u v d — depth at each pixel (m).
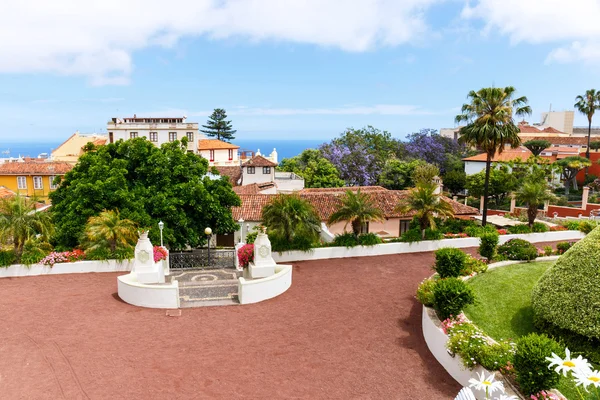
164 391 9.34
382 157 60.44
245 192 35.38
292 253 19.44
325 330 12.48
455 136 88.94
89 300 14.47
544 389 7.71
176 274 18.58
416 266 18.64
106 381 9.66
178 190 20.12
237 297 15.35
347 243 20.08
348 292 15.59
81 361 10.49
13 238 16.45
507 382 8.34
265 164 44.44
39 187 42.94
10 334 11.86
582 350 9.40
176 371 10.16
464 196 51.97
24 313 13.30
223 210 20.92
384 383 9.76
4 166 43.50
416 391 9.45
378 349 11.34
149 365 10.41
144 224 18.66
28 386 9.39
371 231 27.36
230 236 29.23
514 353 8.60
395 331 12.41
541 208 37.78
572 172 43.41
